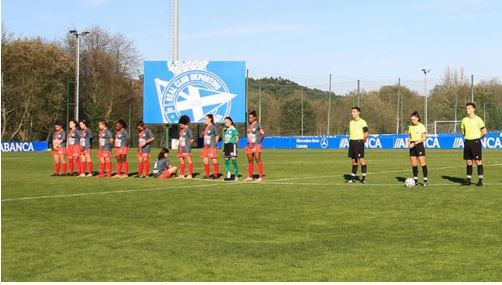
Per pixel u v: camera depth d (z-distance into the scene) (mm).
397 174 18234
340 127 56219
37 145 48719
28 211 10047
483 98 56562
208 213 9766
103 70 62000
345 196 12078
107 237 7652
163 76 42375
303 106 55125
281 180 16219
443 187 13789
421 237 7484
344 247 6922
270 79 63406
